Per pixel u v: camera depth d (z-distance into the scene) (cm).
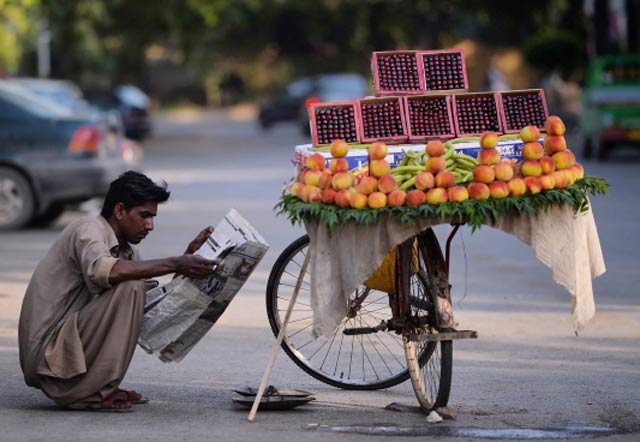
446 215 1070
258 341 1520
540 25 7288
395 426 1110
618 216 2805
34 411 1158
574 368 1365
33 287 1156
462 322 1642
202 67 11925
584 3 6400
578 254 1111
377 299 1330
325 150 1141
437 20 10500
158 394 1241
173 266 1129
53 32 7481
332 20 11194
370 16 11081
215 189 3634
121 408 1155
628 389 1263
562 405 1193
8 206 2730
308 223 1097
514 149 1138
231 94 12719
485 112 1190
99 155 2734
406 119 1160
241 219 1166
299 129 7662
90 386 1145
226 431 1084
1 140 2711
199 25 6881
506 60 10506
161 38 7519
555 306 1756
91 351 1140
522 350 1462
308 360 1298
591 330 1580
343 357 1407
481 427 1105
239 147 6119
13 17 6125
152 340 1168
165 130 8494
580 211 1117
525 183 1084
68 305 1156
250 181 3922
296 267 1312
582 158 4641
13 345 1490
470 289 1902
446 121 1170
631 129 4328
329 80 7788
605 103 4341
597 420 1134
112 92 7012
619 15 5788
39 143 2706
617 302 1773
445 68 1208
